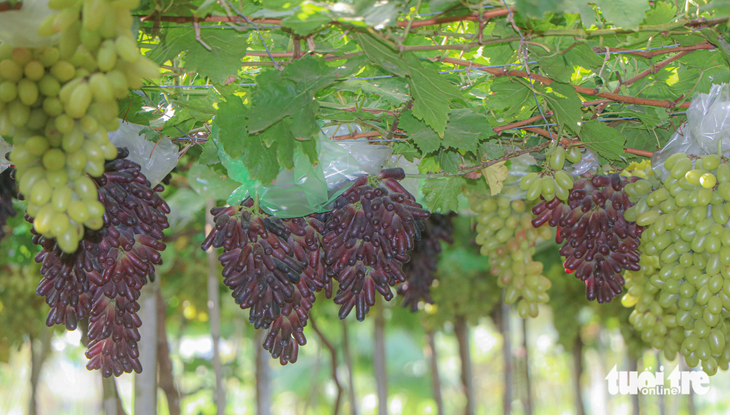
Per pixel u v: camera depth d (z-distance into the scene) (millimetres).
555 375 10641
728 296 2535
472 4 2352
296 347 2523
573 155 2633
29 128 2252
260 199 2475
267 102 2387
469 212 3479
